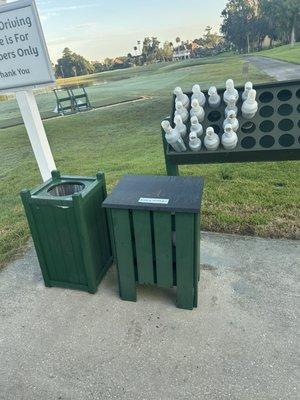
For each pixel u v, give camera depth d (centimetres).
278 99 231
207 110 246
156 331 203
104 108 730
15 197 457
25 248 307
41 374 182
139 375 177
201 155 234
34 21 238
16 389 175
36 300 237
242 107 225
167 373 177
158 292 237
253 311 213
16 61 258
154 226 198
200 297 228
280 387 166
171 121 247
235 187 388
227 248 279
